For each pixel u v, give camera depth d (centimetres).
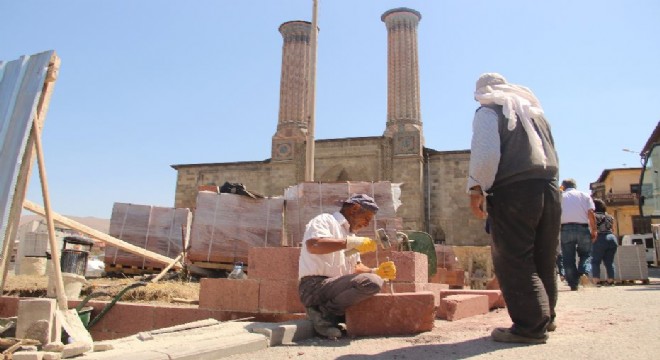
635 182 4781
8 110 706
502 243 414
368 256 649
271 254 638
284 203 1340
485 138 408
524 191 404
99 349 398
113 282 1146
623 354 356
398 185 1193
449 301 607
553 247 432
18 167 661
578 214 1043
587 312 608
